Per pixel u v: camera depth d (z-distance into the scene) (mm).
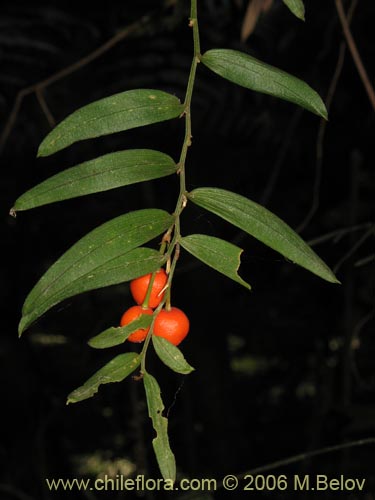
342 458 638
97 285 241
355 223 591
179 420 709
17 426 728
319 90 608
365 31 567
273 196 701
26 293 758
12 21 566
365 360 679
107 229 245
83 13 578
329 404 671
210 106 603
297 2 276
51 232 743
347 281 621
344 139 649
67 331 757
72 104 609
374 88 587
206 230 629
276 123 625
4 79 597
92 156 642
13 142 638
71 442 761
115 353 753
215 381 678
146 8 569
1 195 710
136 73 592
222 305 694
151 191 681
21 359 735
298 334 750
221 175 666
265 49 582
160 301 257
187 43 577
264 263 725
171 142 639
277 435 759
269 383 805
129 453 766
